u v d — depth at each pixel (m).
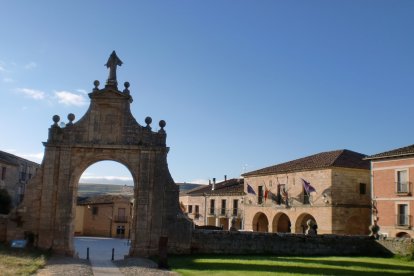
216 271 21.36
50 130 29.08
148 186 28.70
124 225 67.69
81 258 27.66
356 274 21.73
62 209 28.38
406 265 27.23
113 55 29.98
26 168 64.44
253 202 60.12
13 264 20.64
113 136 29.14
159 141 29.20
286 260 27.33
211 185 78.88
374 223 45.25
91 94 29.36
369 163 50.91
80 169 28.98
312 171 50.78
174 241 28.83
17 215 28.50
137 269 21.97
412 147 44.19
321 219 48.69
